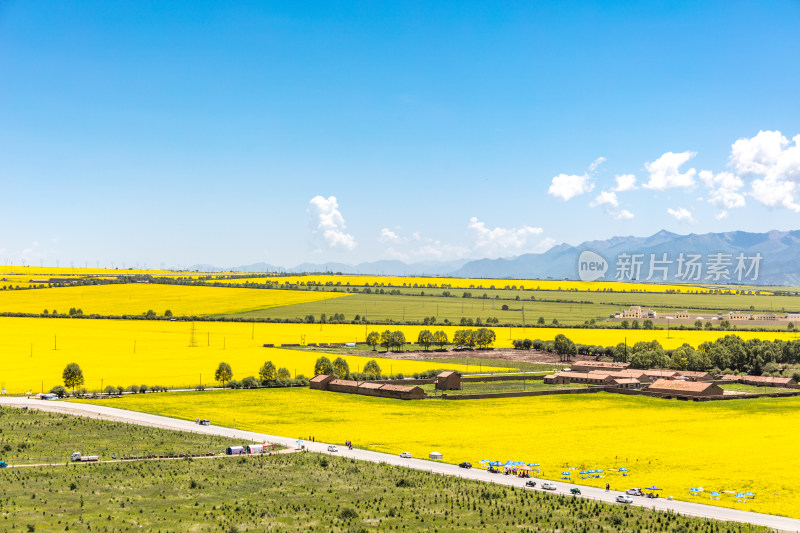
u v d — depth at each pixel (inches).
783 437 6112.2
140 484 4389.8
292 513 3944.4
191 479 4512.8
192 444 5487.2
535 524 3823.8
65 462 4847.4
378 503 4146.2
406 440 5885.8
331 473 4756.4
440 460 5211.6
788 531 3698.3
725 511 4047.7
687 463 5172.2
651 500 4259.4
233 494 4256.9
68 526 3612.2
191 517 3823.8
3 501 3944.4
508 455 5393.7
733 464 5137.8
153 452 5187.0
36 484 4303.6
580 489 4485.7
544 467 5044.3
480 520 3875.5
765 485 4589.1
